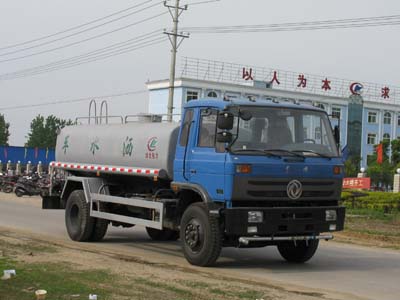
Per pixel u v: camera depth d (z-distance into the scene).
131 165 13.09
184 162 11.26
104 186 14.20
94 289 7.94
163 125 12.50
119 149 13.47
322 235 11.16
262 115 10.54
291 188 10.52
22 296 7.43
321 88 72.00
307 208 10.62
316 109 11.09
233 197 10.19
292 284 9.69
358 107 74.44
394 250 15.08
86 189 14.18
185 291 8.22
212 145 10.66
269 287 9.16
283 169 10.42
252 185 10.23
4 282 8.16
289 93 69.69
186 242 11.02
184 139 11.39
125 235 16.05
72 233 14.45
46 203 15.64
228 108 10.43
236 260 12.22
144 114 13.50
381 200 26.17
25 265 9.71
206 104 10.94
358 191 28.67
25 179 32.09
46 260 10.45
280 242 11.17
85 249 12.82
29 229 16.61
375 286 9.84
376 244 16.12
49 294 7.54
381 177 42.00
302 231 10.60
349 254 13.91
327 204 11.08
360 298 8.80
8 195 32.75
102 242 14.46
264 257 12.85
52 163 15.90
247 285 9.13
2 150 57.22
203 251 10.63
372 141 79.88
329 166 10.86
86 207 14.14
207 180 10.67
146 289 8.19
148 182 13.23
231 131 10.28
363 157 78.88
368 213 24.81
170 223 11.83
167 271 10.06
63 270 9.39
